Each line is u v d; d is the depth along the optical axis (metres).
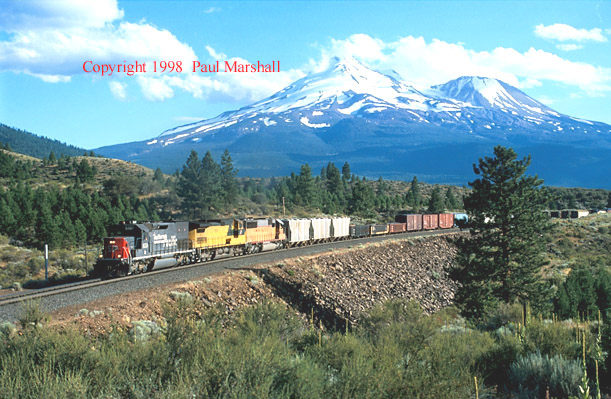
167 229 36.28
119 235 32.84
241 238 47.94
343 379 8.84
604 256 76.88
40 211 70.56
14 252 49.03
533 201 37.84
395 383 8.99
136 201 103.88
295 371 8.88
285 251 52.91
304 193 123.44
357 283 45.91
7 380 7.87
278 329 16.39
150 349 9.78
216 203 107.88
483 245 38.03
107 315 20.77
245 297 31.19
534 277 36.16
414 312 19.16
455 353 12.27
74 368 8.68
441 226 104.38
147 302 23.97
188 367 9.00
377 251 62.88
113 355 9.36
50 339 9.70
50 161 175.12
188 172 108.38
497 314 23.45
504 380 12.32
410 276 56.94
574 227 101.88
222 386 8.04
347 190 183.25
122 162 187.50
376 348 11.89
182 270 34.53
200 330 10.65
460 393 9.14
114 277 31.36
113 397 7.77
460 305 39.06
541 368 11.77
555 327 14.61
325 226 69.06
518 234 36.69
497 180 38.38
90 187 131.25
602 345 12.20
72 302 22.64
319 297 36.88
